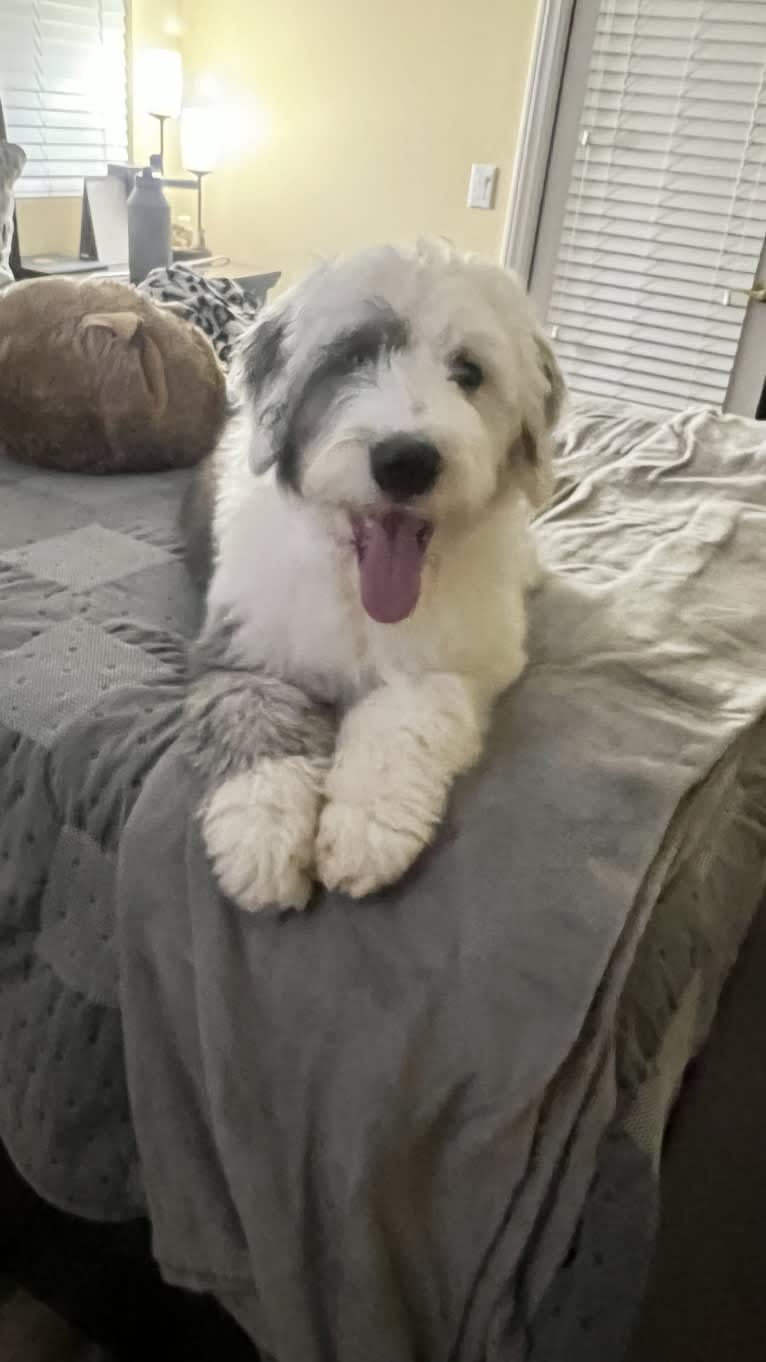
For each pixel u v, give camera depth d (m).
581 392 3.87
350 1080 0.84
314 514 1.17
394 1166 0.83
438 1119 0.83
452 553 1.20
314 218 4.04
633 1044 0.87
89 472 1.85
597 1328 0.86
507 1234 0.83
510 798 0.98
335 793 0.97
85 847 1.03
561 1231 0.82
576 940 0.85
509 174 3.58
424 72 3.59
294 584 1.16
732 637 1.41
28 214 3.65
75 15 3.56
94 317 1.78
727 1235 1.11
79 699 1.11
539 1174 0.81
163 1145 0.96
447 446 1.06
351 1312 0.87
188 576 1.44
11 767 1.08
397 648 1.15
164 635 1.27
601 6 3.30
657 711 1.18
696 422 2.31
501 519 1.30
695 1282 1.09
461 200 3.71
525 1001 0.83
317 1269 0.89
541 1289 0.84
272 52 3.86
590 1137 0.82
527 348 1.25
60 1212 1.17
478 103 3.54
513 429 1.25
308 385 1.17
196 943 0.92
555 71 3.39
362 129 3.79
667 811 0.98
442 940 0.87
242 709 1.07
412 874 0.92
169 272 2.49
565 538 1.73
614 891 0.88
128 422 1.80
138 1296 1.17
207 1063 0.89
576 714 1.15
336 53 3.73
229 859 0.91
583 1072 0.81
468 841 0.94
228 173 4.16
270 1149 0.88
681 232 3.50
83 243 3.59
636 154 3.46
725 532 1.76
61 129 3.67
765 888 1.14
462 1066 0.82
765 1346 1.13
